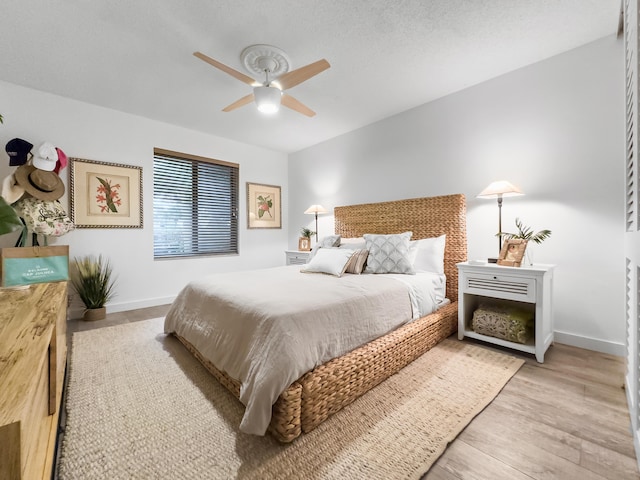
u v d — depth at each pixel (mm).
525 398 1625
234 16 1890
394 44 2209
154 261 3666
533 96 2486
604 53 2164
